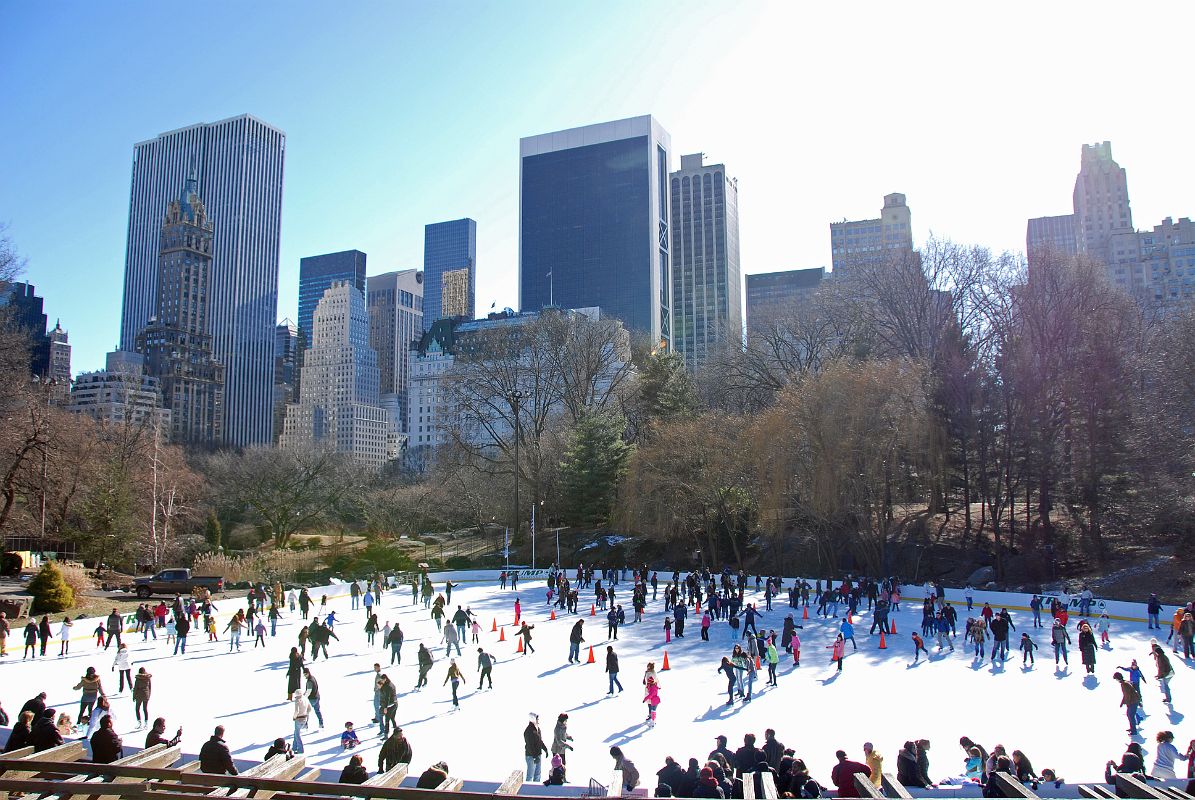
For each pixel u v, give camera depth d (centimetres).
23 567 5788
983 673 2622
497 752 1808
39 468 5419
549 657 2959
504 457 8138
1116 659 2844
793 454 5178
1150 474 4994
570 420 7988
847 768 1334
